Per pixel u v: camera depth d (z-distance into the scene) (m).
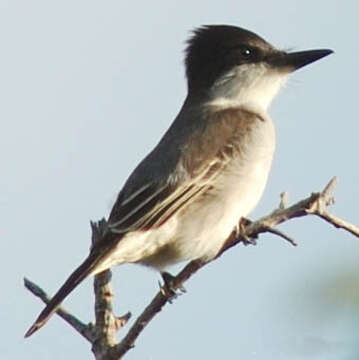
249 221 9.61
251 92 10.84
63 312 7.55
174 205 9.01
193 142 9.47
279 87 11.02
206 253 9.23
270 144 9.95
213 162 9.35
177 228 8.99
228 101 10.79
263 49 11.02
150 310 7.23
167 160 9.26
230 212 9.34
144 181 9.11
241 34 11.01
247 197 9.58
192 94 10.93
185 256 9.13
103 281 7.62
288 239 7.55
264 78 10.91
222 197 9.30
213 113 10.19
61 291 7.71
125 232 8.61
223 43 10.95
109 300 7.51
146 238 8.78
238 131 9.74
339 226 7.27
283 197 7.67
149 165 9.29
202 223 9.14
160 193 9.01
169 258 9.12
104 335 7.39
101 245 8.47
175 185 9.09
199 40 11.09
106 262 8.30
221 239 9.29
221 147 9.48
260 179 9.77
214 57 10.94
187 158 9.27
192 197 9.12
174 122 10.31
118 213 8.84
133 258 8.80
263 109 10.78
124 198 9.02
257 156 9.68
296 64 10.94
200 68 10.99
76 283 7.83
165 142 9.63
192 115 10.27
